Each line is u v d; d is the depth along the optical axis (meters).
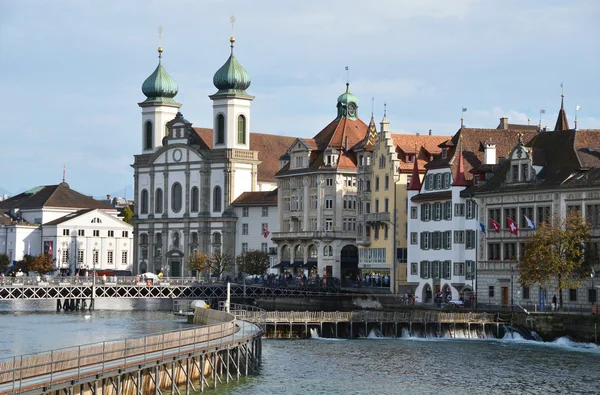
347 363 128.88
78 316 196.12
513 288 163.62
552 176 160.12
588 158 158.62
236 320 133.38
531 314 150.38
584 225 149.38
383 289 198.12
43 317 193.25
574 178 156.25
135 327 170.12
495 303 167.38
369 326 157.75
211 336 107.06
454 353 137.62
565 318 145.88
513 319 153.50
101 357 87.44
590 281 151.12
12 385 75.50
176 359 96.00
